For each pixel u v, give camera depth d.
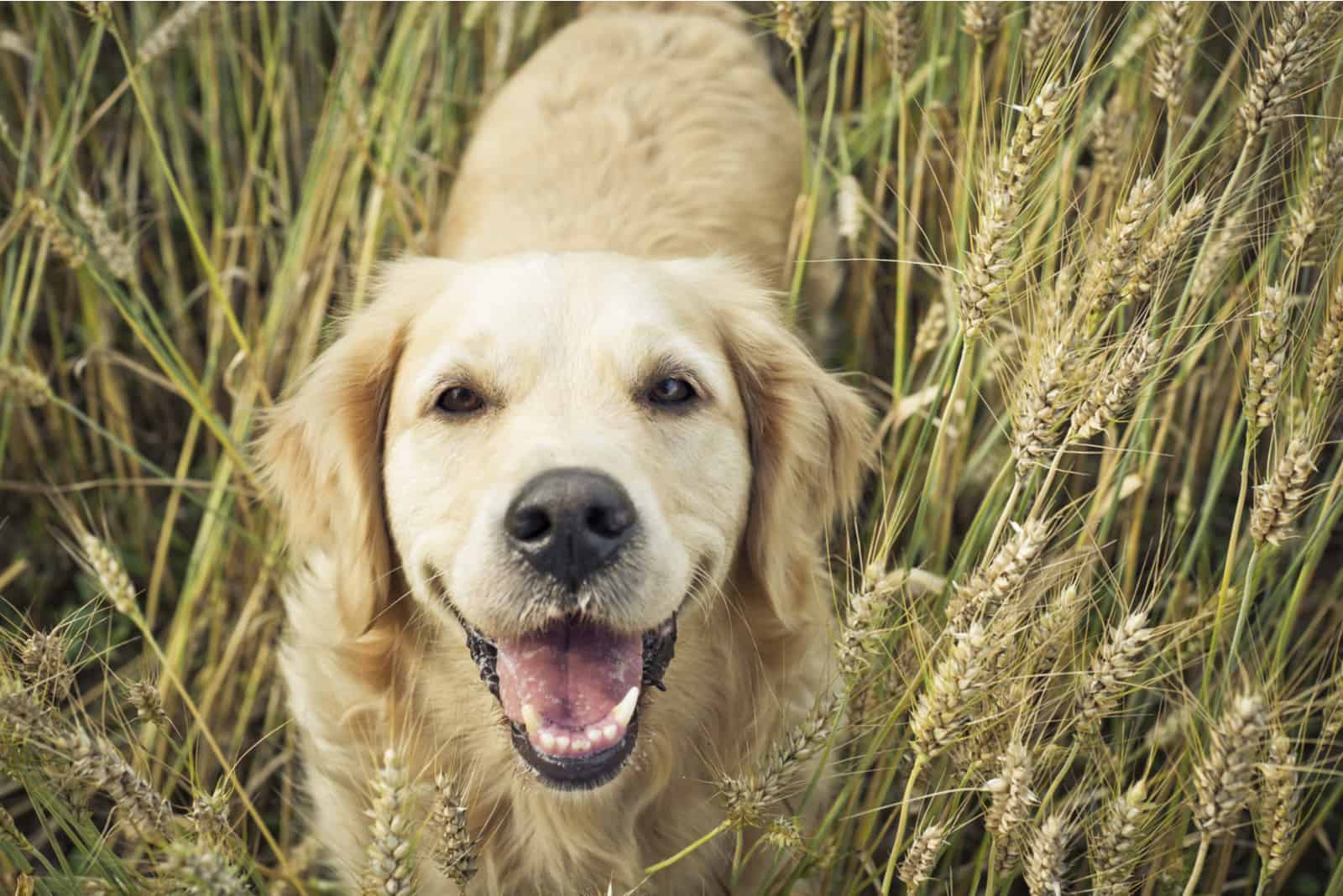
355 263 1.03
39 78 1.02
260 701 0.96
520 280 0.74
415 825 0.69
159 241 1.17
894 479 0.85
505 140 1.04
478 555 0.68
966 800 0.71
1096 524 0.79
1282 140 0.80
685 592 0.70
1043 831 0.64
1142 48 0.91
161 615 1.02
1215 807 0.61
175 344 1.12
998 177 0.65
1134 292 0.67
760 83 1.12
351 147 1.02
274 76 1.07
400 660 0.78
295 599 0.83
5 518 1.03
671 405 0.73
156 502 1.08
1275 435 0.67
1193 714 0.74
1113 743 0.79
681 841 0.80
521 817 0.79
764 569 0.77
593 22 1.15
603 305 0.73
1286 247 0.75
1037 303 0.80
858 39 1.16
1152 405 0.85
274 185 1.05
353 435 0.77
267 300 1.08
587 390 0.72
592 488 0.66
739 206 1.02
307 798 0.89
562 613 0.67
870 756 0.73
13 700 0.61
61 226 0.86
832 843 0.77
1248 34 0.82
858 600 0.67
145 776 0.74
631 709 0.70
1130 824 0.65
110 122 1.15
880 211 1.00
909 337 1.10
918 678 0.70
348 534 0.77
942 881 0.83
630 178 1.01
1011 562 0.64
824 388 0.81
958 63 1.04
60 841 0.90
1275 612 0.82
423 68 1.09
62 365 1.06
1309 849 0.90
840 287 1.15
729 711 0.79
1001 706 0.69
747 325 0.79
